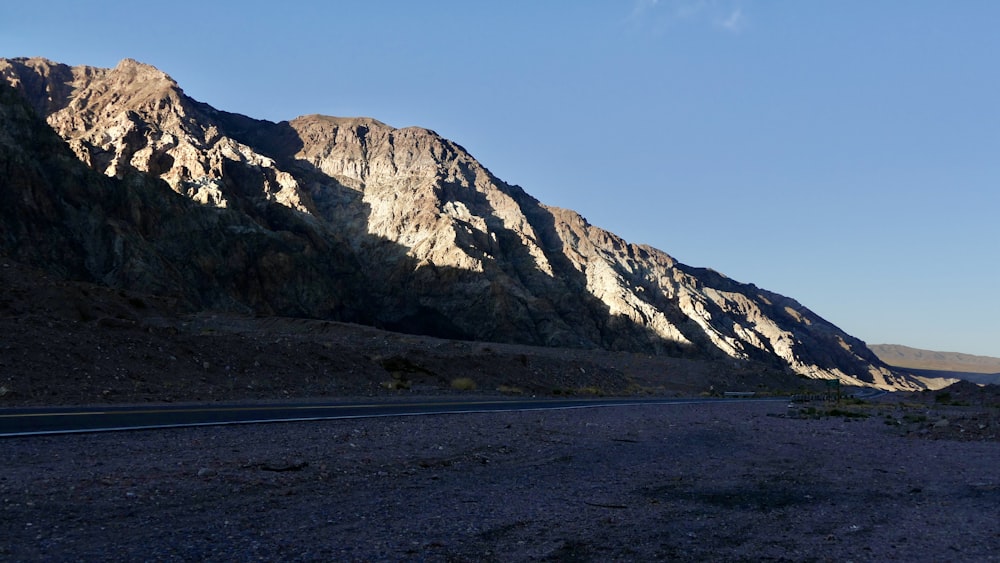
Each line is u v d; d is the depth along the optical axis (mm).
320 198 173875
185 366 27344
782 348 194750
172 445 12984
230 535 7410
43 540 6855
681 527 8797
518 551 7438
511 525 8531
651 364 85000
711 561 7352
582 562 7164
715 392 67000
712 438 19906
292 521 8148
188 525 7711
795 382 95500
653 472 13227
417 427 18328
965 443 20562
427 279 148125
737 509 10109
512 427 19578
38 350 23375
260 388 27156
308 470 11344
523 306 146500
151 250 105438
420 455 13703
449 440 16062
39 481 9227
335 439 15070
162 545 6930
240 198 140375
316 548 7121
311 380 31016
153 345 27656
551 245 186125
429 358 41531
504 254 168125
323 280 131875
